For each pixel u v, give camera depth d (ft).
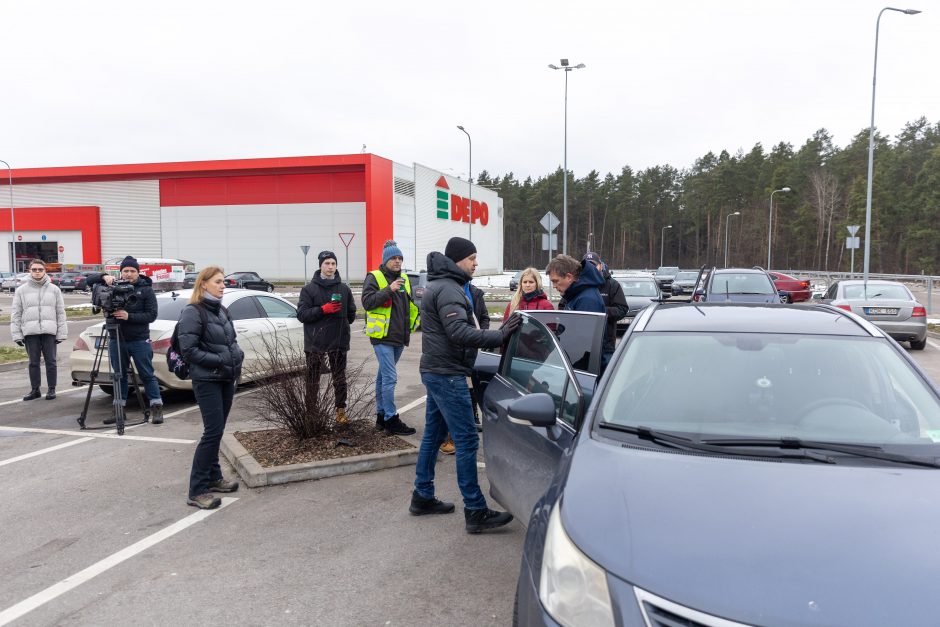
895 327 44.57
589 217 338.75
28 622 10.89
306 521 15.15
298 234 148.87
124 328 23.91
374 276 21.04
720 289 46.06
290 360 21.17
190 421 24.95
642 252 348.79
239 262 151.64
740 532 6.92
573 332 14.84
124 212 157.17
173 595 11.76
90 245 158.20
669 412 9.67
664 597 6.31
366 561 13.08
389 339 21.15
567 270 18.13
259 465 17.98
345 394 21.07
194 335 15.79
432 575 12.49
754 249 282.56
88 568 12.84
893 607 5.96
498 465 13.32
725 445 8.83
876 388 9.82
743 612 6.05
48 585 12.17
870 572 6.32
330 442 19.92
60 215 159.53
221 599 11.62
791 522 7.04
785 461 8.43
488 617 11.00
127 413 26.40
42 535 14.44
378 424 21.74
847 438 9.02
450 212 172.65
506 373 14.62
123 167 153.48
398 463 19.11
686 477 8.01
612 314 21.68
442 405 14.35
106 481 18.02
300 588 11.99
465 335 13.74
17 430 23.54
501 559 13.17
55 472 18.79
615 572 6.66
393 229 144.25
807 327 11.26
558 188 332.80
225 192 151.33
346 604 11.43
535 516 8.54
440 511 15.57
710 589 6.28
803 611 5.99
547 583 7.15
